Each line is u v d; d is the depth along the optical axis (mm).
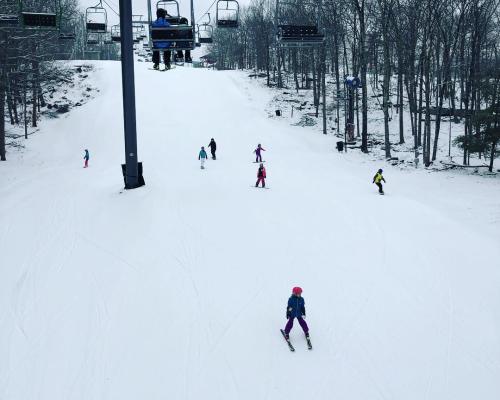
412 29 35750
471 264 14227
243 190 23234
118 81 58469
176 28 19578
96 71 61562
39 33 35594
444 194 23859
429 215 19000
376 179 22719
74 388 8805
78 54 87438
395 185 25906
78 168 31891
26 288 12719
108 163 33938
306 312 11414
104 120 46688
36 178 28000
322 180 26422
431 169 31219
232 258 14586
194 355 9734
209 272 13586
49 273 13648
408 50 39500
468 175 29234
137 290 12547
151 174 27516
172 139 40312
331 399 8492
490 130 29125
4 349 9977
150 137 40688
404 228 17406
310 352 9852
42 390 8750
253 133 43625
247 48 85750
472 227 17984
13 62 35469
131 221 18156
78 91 55906
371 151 38906
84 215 19219
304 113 53281
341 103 55125
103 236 16672
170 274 13453
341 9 41938
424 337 10445
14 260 14609
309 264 14164
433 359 9688
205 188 23609
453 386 8883
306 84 62688
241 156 34969
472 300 12070
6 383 8930
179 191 22844
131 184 23125
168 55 20406
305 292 12414
